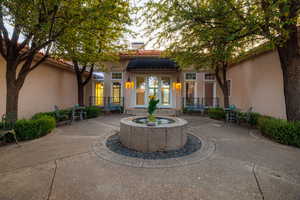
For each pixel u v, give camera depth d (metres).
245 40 5.03
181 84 10.86
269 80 6.70
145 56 9.45
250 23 3.68
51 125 5.12
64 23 3.91
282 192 2.13
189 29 5.11
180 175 2.57
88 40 5.11
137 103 11.12
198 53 6.43
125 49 8.41
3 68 5.29
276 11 3.37
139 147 3.73
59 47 5.33
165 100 11.14
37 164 2.89
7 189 2.14
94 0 3.73
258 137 4.84
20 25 3.80
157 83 11.11
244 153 3.53
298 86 4.38
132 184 2.31
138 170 2.74
